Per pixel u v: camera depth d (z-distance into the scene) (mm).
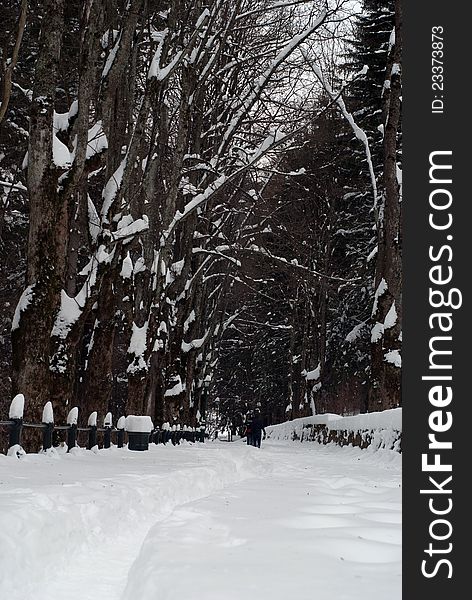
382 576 3830
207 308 44094
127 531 8227
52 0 14242
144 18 19828
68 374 15445
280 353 63688
